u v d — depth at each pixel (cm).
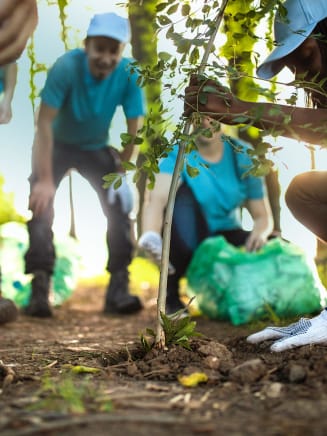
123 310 376
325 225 224
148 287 480
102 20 346
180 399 156
